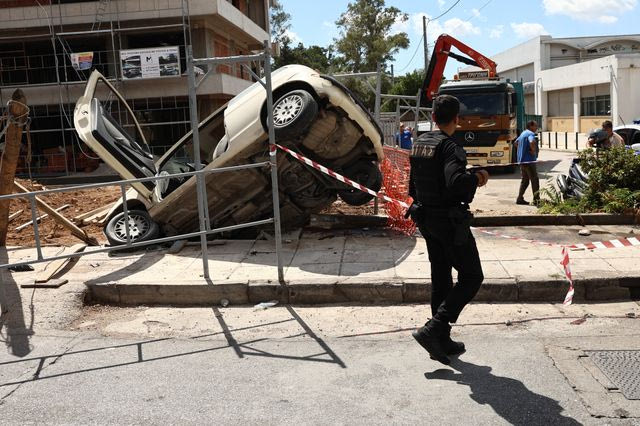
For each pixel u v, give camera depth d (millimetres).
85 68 25734
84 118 8102
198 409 3959
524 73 55375
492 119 18672
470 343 4910
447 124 4406
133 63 25609
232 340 5250
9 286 6578
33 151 27812
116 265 7316
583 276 5961
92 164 27766
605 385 4039
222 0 27047
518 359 4539
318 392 4148
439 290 4688
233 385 4312
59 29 26875
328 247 7852
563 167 20453
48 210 8312
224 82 27016
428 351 4406
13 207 12203
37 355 5023
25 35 27422
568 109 43781
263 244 8102
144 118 28125
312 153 7961
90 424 3805
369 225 9031
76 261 7594
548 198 11578
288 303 6199
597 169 9398
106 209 12234
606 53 49406
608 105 36969
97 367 4730
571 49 50094
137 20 26969
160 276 6680
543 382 4137
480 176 4277
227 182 7949
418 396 4023
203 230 6363
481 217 9086
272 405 3979
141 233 8266
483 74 20500
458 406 3855
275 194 6211
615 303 5809
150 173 8445
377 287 6078
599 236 8125
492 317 5516
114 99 26312
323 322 5609
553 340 4898
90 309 6266
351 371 4477
